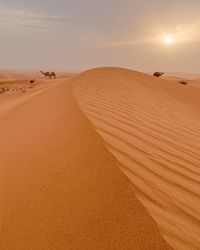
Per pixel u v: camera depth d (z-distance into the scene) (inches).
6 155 153.2
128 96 354.9
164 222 73.4
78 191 90.0
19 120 251.8
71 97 259.4
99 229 72.1
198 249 67.4
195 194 101.4
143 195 84.3
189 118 335.0
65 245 71.6
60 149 126.0
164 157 136.7
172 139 187.6
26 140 165.3
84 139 127.2
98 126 154.4
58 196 91.6
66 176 101.0
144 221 71.1
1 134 215.8
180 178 113.6
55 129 159.8
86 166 102.6
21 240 79.4
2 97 901.2
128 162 108.3
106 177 92.3
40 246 74.5
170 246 63.9
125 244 65.9
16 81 1759.4
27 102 368.8
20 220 88.1
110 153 108.0
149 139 165.5
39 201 93.5
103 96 305.4
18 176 118.3
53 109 228.7
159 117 267.6
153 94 443.8
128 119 212.8
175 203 87.4
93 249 67.3
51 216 84.0
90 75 455.8
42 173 111.0
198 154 166.4
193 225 78.2
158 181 100.6
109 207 78.4
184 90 609.9
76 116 171.5
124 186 85.8
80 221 77.2
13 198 102.0
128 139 146.5
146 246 64.3
